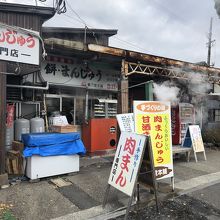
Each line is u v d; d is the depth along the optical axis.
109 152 9.14
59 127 6.70
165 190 5.82
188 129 8.99
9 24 5.75
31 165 5.95
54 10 6.12
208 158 9.25
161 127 5.63
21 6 5.79
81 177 6.52
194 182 6.43
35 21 6.10
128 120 7.11
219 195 5.64
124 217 4.52
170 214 4.71
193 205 5.11
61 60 8.90
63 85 9.02
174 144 10.45
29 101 8.30
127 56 8.15
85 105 9.63
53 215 4.54
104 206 4.88
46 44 6.79
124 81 8.37
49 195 5.34
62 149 6.36
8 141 7.02
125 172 4.62
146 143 4.52
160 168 5.52
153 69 9.56
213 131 11.97
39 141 5.99
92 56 8.55
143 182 5.04
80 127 9.16
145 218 4.53
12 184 5.82
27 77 8.23
